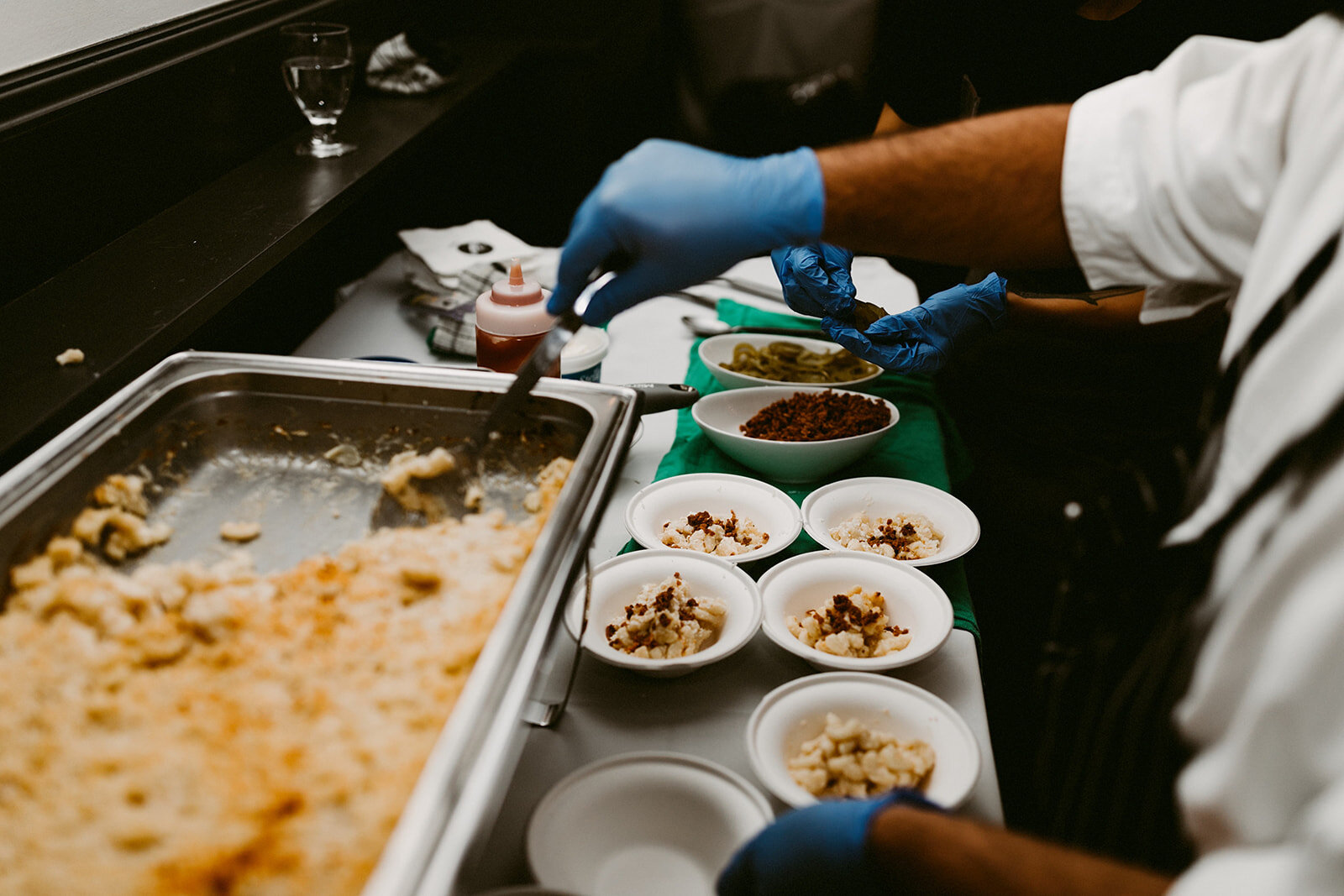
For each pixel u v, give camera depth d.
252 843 0.67
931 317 1.63
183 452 1.07
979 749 0.89
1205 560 0.73
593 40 3.72
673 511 1.32
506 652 0.69
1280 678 0.51
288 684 0.82
